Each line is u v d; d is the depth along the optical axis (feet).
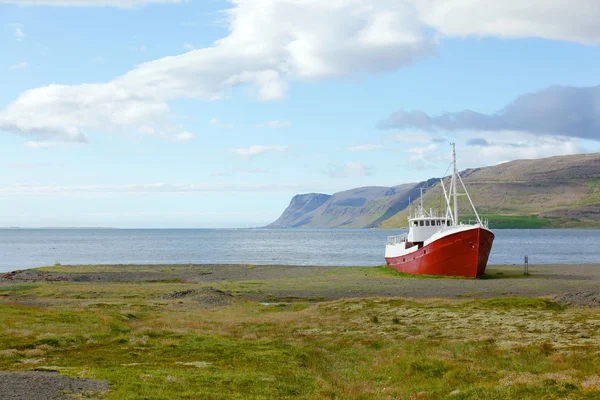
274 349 117.70
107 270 388.16
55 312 164.66
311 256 599.16
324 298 238.27
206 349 116.47
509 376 83.20
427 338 130.82
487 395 72.74
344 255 614.75
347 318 167.94
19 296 242.78
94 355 107.76
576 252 600.80
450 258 301.02
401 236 371.35
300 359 108.47
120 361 101.71
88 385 77.36
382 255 609.42
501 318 154.92
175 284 302.66
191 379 85.56
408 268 328.49
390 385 88.99
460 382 84.58
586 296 188.96
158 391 75.92
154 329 141.69
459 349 114.21
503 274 322.34
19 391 70.79
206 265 426.10
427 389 82.33
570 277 304.71
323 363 108.58
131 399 70.08
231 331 144.87
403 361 102.12
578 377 80.59
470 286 263.90
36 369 90.43
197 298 222.69
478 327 142.72
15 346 114.11
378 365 104.47
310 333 143.13
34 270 381.40
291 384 86.58
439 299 205.87
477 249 293.43
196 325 152.66
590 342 113.50
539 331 132.05
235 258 572.10
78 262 526.57
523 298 191.21
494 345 116.37
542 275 315.78
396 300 200.13
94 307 194.59
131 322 157.79
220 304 213.46
